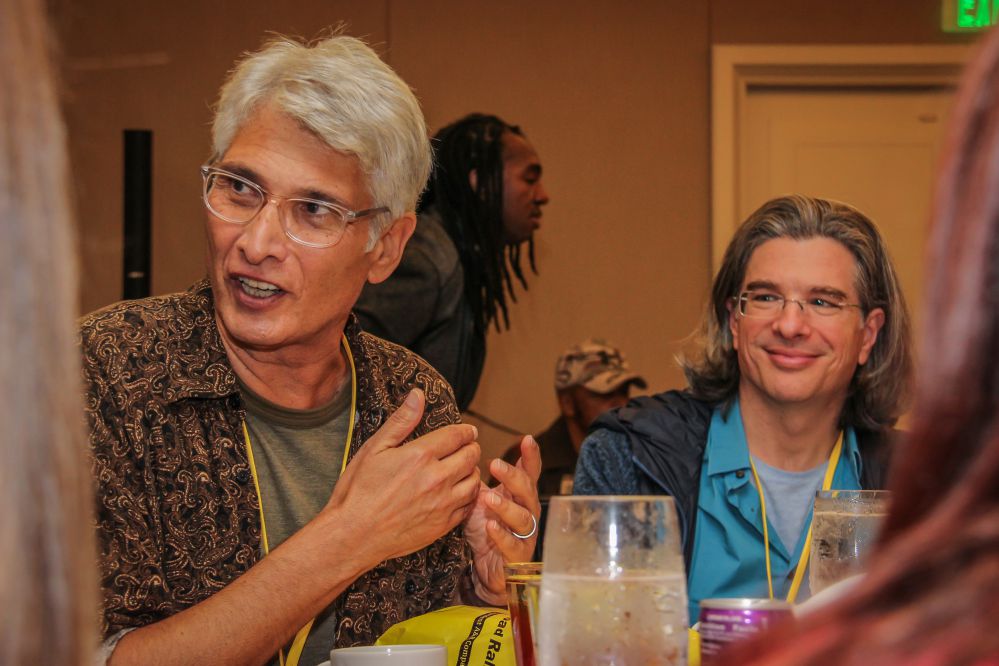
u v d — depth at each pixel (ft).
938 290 1.04
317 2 12.39
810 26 12.64
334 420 4.81
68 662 1.12
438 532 4.01
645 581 2.22
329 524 3.85
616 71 12.66
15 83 1.12
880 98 12.88
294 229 4.31
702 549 5.28
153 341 4.36
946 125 1.09
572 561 2.26
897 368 5.45
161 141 12.10
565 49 12.64
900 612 0.95
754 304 5.29
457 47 12.55
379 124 4.38
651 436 5.43
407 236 4.90
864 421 5.53
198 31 12.21
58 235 1.13
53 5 1.33
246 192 4.31
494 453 12.20
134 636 3.70
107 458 4.08
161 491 4.25
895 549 0.99
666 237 12.61
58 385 1.11
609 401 11.40
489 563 4.33
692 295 12.58
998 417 1.01
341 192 4.36
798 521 5.34
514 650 2.97
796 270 5.20
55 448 1.10
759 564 5.21
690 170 12.66
